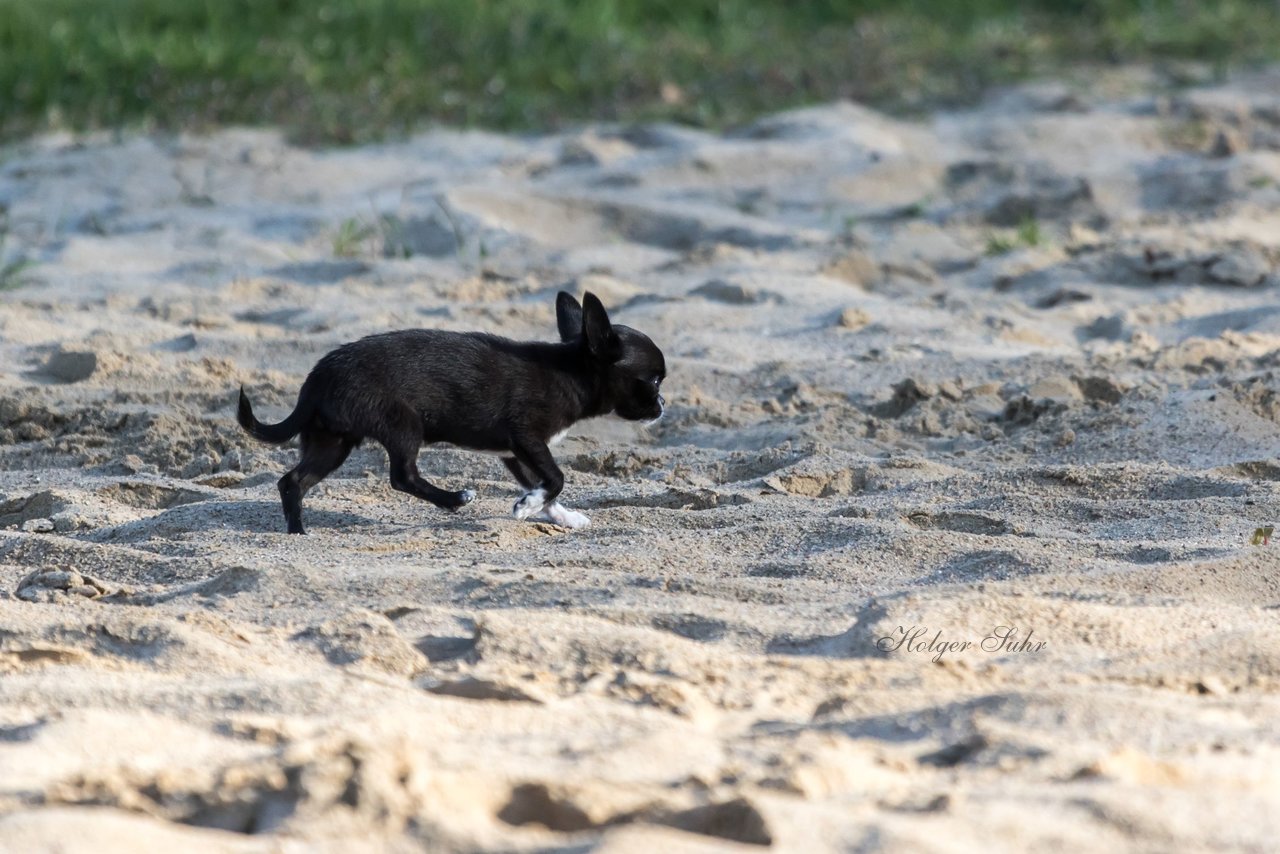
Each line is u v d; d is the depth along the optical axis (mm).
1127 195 22109
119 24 28625
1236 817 5004
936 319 16969
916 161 23656
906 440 12789
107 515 10758
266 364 15422
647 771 5582
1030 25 32219
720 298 18047
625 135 25719
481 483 11562
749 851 4621
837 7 33031
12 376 14867
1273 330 15945
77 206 22719
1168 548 8977
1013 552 8891
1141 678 6688
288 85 27031
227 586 8555
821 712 6414
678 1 32594
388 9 29969
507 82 27969
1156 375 14109
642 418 11445
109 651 7273
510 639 7227
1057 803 5051
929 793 5184
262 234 21562
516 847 4703
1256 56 29531
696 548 9500
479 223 21219
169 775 5238
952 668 6824
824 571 8773
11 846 4512
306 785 5039
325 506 10945
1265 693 6594
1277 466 11227
